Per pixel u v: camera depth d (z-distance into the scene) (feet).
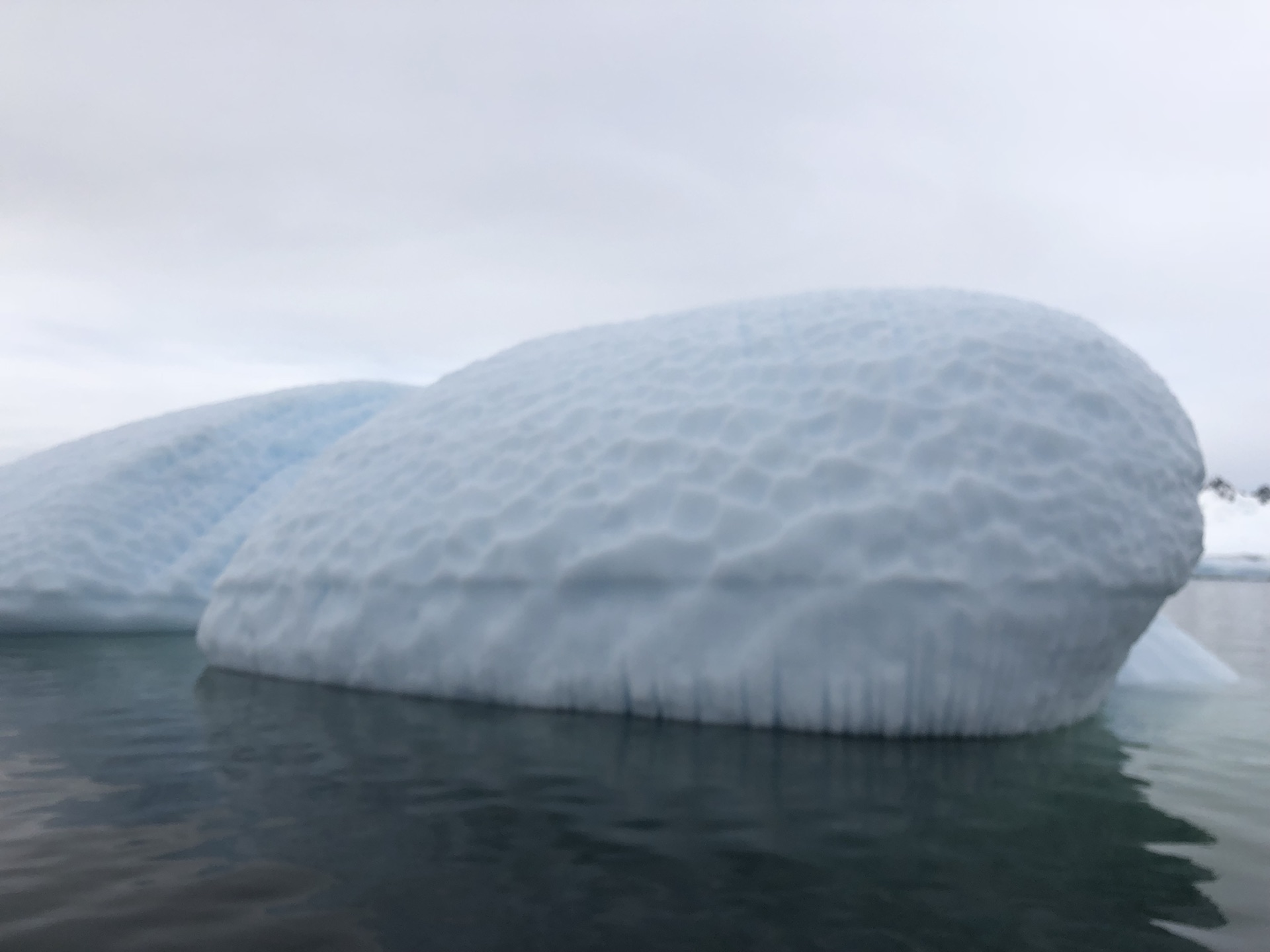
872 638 8.95
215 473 20.20
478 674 10.44
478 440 12.35
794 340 11.64
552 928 4.66
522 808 6.67
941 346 10.62
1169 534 10.00
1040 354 10.53
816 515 9.30
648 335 13.44
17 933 4.51
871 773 7.75
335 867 5.46
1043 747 8.93
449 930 4.60
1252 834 6.33
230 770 7.68
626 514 10.19
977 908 5.01
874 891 5.21
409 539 11.46
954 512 9.12
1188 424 11.32
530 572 10.32
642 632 9.68
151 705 10.46
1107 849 5.98
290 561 12.55
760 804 6.84
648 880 5.32
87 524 18.06
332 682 11.70
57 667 13.50
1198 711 11.19
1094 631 9.44
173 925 4.62
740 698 9.28
